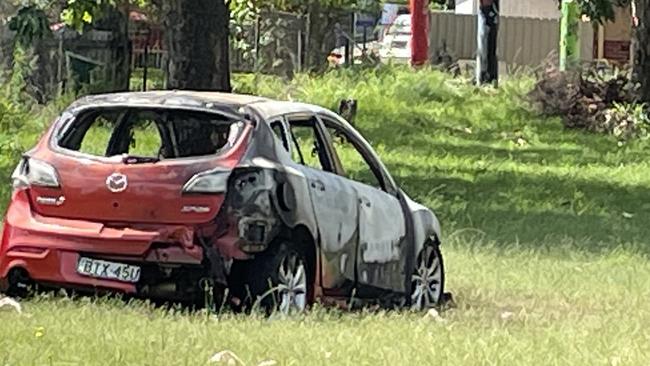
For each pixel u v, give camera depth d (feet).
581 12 118.52
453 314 40.78
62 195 37.29
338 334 34.09
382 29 189.06
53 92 99.60
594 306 42.86
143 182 36.68
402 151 96.89
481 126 116.26
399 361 30.91
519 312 41.04
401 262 42.86
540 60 165.68
